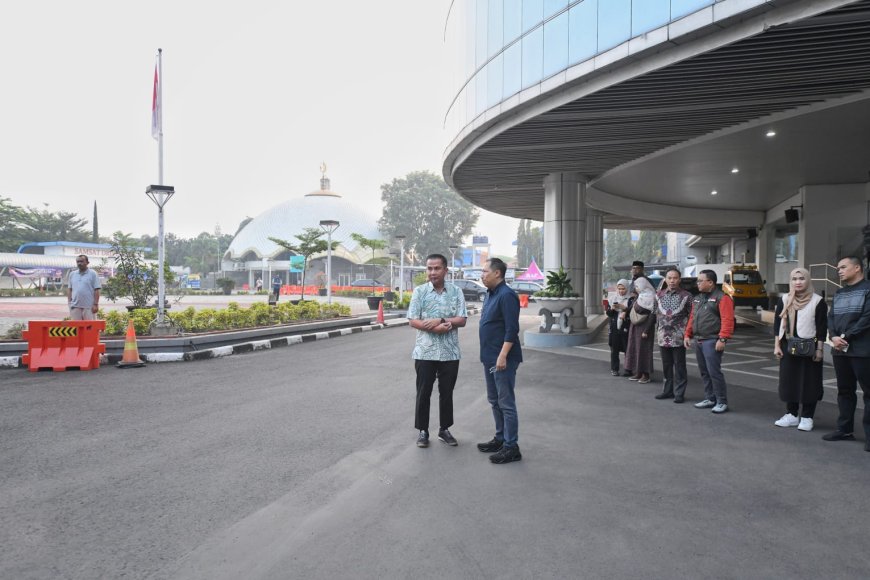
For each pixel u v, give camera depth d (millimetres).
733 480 4602
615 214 24844
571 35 9844
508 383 5059
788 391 6141
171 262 117375
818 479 4629
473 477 4652
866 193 20688
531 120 11320
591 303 25000
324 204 96812
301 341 14930
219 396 7781
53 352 9961
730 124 11773
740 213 29797
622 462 5047
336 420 6496
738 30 7363
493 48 12539
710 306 7051
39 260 60062
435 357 5441
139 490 4324
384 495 4250
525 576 3074
